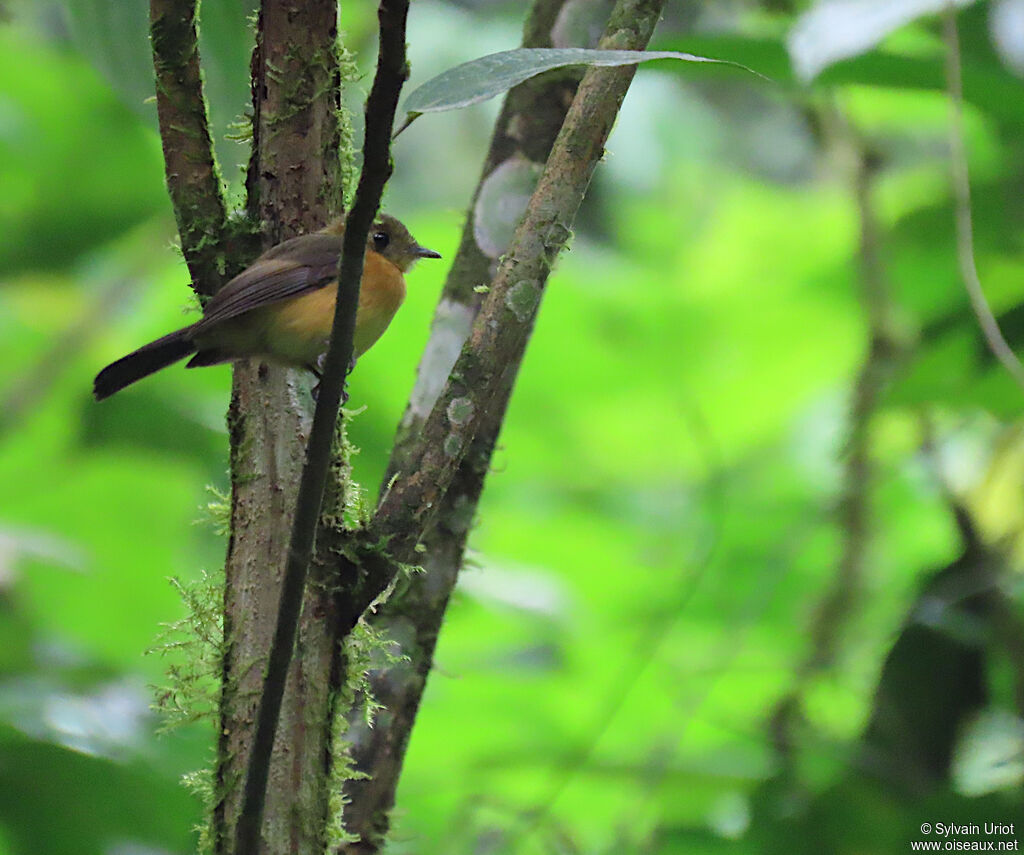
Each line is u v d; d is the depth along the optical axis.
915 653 9.75
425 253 8.34
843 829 9.47
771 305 15.68
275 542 4.96
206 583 5.36
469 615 12.21
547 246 5.12
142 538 14.67
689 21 11.91
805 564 12.62
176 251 6.00
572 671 11.41
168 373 14.14
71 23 7.39
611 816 10.99
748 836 9.67
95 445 14.14
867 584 11.30
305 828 4.80
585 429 17.05
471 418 5.06
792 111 14.98
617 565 15.09
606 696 11.26
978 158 12.41
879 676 9.91
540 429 17.09
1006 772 9.32
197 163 5.25
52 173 15.39
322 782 4.88
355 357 7.54
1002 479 10.77
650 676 11.02
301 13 5.16
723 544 12.84
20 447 14.90
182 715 5.22
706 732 11.28
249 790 4.55
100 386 6.52
